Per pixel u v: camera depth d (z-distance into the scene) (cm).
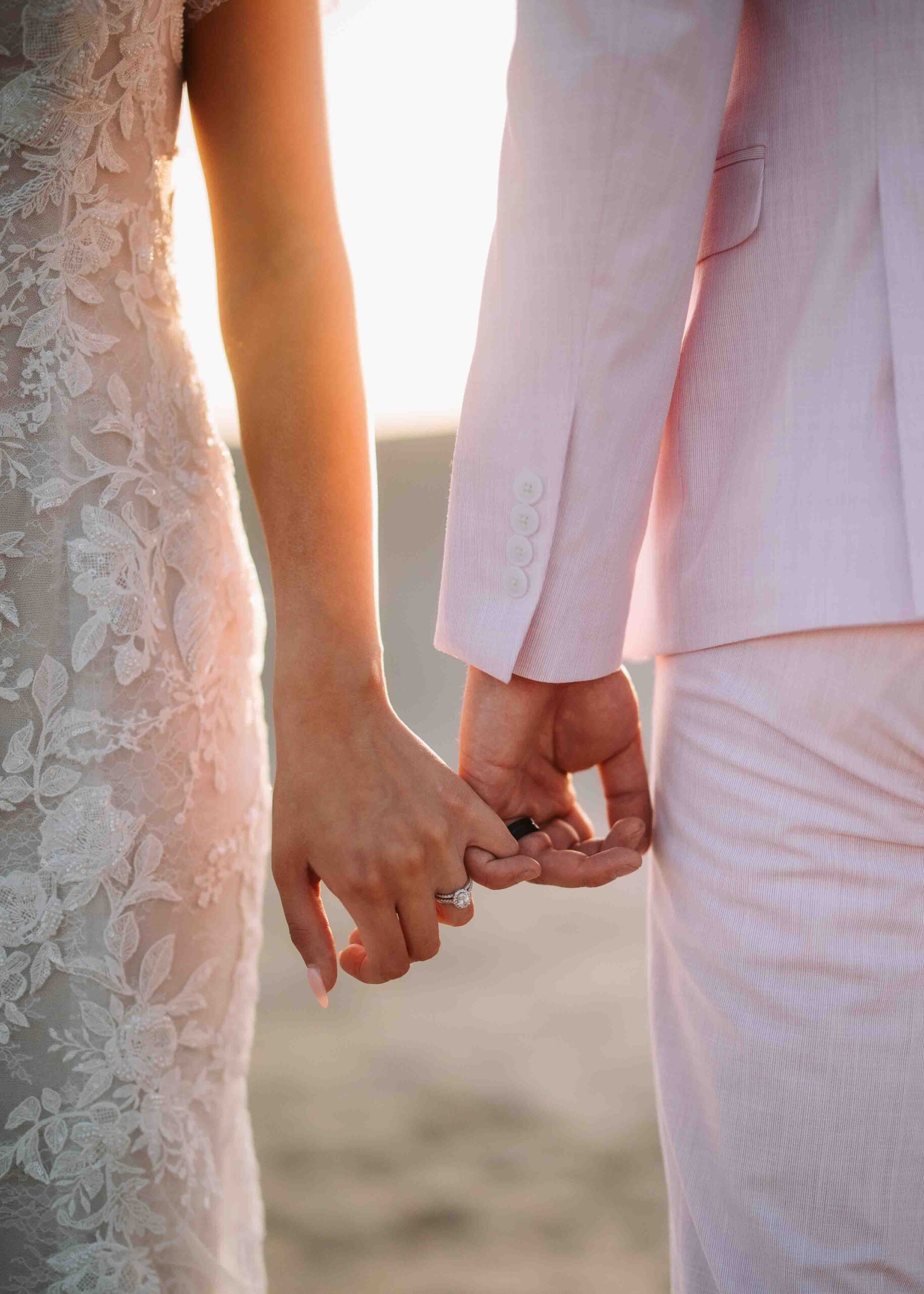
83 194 105
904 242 89
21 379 103
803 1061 95
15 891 102
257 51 116
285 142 117
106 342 106
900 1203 95
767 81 98
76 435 104
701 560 101
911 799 94
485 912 442
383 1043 327
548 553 105
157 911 109
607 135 96
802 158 95
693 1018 103
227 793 119
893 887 94
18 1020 102
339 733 111
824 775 94
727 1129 100
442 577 113
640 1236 227
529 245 101
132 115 109
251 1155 127
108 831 104
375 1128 276
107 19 105
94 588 104
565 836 124
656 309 100
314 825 111
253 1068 312
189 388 116
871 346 91
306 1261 220
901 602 89
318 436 114
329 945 115
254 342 117
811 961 95
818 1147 96
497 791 115
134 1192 106
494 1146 265
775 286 96
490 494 108
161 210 115
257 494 117
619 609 108
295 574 113
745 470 98
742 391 99
